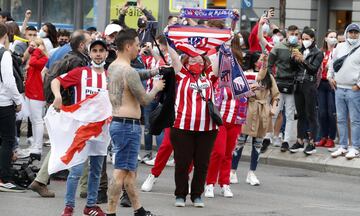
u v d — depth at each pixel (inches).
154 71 880.9
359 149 1352.1
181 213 936.3
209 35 960.3
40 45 1286.9
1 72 1008.9
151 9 1669.5
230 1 2470.5
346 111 1343.5
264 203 1032.8
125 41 840.9
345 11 2778.1
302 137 1380.4
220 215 932.0
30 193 1035.9
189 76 959.0
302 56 1342.3
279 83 1362.0
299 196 1105.4
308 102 1352.1
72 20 1936.5
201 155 968.9
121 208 956.6
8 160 1040.8
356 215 972.6
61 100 882.1
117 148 843.4
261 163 1401.3
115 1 1695.4
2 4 2020.2
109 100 864.9
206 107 955.3
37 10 1977.1
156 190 1092.5
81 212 920.9
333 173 1331.2
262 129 1159.6
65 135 863.1
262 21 1174.3
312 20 2815.0
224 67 979.9
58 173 1127.0
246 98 1047.6
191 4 1614.2
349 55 1316.4
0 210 919.7
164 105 892.6
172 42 959.0
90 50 905.5
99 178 892.0
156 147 1501.0
